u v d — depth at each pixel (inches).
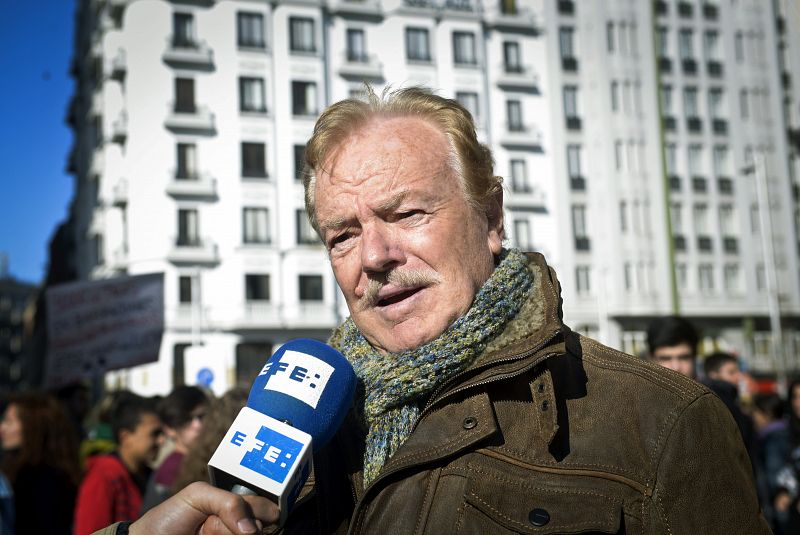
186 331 1165.7
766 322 1407.5
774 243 1430.9
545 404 61.9
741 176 1434.5
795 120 1497.3
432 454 61.1
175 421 159.3
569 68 1371.8
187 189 1190.3
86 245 1494.8
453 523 59.1
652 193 1366.9
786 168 1460.4
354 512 61.3
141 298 349.7
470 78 1322.6
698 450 59.9
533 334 64.0
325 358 64.2
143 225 1176.8
